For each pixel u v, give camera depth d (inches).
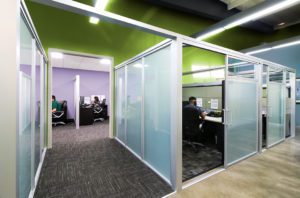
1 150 41.8
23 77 57.8
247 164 106.1
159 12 187.3
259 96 127.5
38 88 94.8
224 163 99.7
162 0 157.5
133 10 170.9
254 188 78.7
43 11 135.3
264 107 144.4
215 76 251.6
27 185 65.5
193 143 137.7
